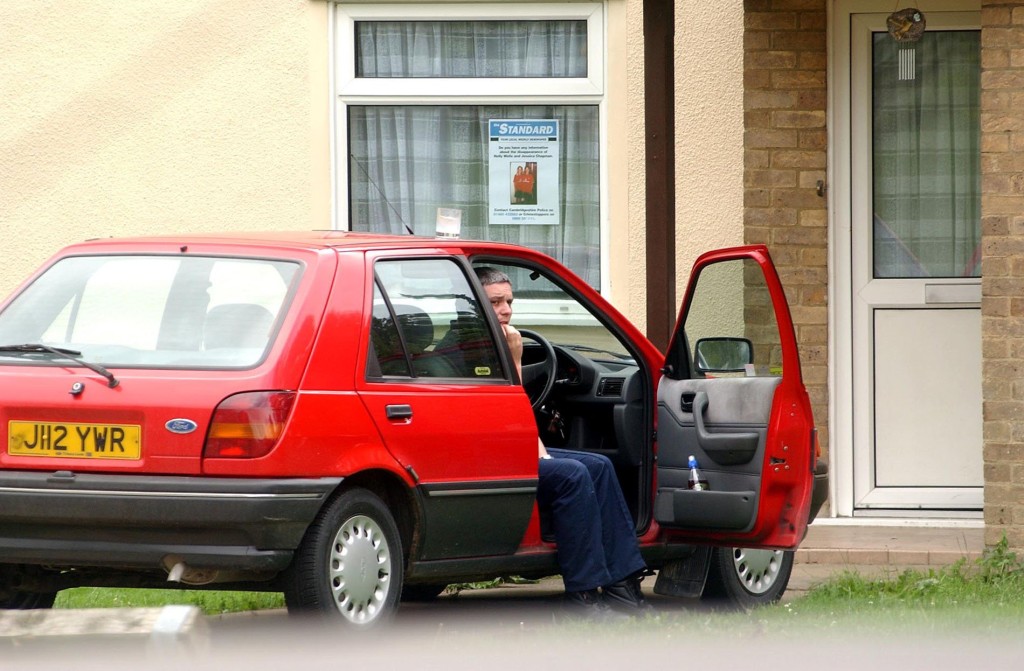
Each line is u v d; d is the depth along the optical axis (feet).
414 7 113.39
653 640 62.49
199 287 63.98
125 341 62.80
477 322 69.87
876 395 104.63
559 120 114.11
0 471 60.75
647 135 103.24
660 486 76.02
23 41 113.91
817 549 93.86
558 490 71.51
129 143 113.91
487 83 113.70
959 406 104.27
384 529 63.41
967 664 57.06
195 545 59.21
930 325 104.63
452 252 70.08
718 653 59.47
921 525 102.27
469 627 69.46
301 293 62.59
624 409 77.46
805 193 104.27
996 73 89.25
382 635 62.80
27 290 66.74
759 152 104.47
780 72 104.22
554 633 64.64
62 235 114.21
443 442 65.72
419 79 114.11
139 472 59.52
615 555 72.84
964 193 105.60
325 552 60.59
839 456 104.53
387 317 65.26
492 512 68.03
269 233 70.33
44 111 114.11
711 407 74.23
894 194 105.60
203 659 43.70
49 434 60.59
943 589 79.05
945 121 105.81
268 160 113.91
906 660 57.77
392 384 64.23
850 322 104.83
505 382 70.03
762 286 73.97
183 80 113.70
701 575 77.46
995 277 89.35
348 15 113.70
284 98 113.70
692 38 110.42
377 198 114.62
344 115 114.21
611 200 112.88
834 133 104.63
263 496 58.65
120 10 113.60
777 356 73.61
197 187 114.01
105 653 46.14
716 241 110.63
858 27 104.73
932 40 105.70
